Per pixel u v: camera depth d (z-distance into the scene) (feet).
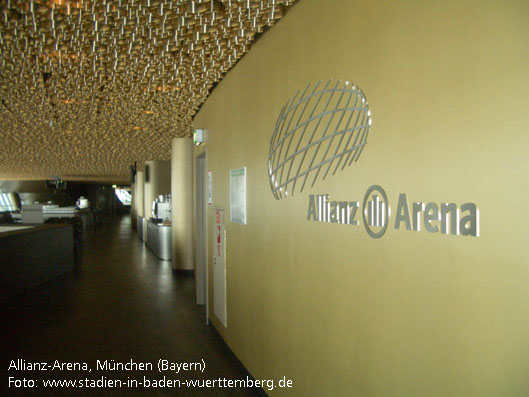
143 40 12.54
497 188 4.74
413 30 6.09
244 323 14.29
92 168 62.34
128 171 70.18
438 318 5.62
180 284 30.14
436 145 5.64
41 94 18.81
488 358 4.86
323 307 8.84
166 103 20.76
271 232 11.71
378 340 6.97
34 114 23.35
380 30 6.87
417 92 6.01
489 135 4.84
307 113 9.48
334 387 8.41
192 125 26.48
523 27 4.45
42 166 57.67
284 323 10.91
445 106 5.49
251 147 13.38
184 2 9.89
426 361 5.85
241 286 14.64
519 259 4.50
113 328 19.76
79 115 23.58
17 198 111.86
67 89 17.88
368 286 7.23
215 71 15.66
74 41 12.46
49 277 31.71
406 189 6.24
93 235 71.41
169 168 58.08
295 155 10.09
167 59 14.24
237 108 14.93
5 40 12.25
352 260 7.72
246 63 13.87
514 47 4.54
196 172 23.75
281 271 11.06
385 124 6.73
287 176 10.55
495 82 4.76
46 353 16.53
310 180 9.34
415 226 6.02
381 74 6.85
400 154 6.37
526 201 4.42
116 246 54.90
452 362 5.39
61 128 27.99
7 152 41.29
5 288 24.79
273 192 11.45
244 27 11.49
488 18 4.85
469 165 5.11
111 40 12.44
